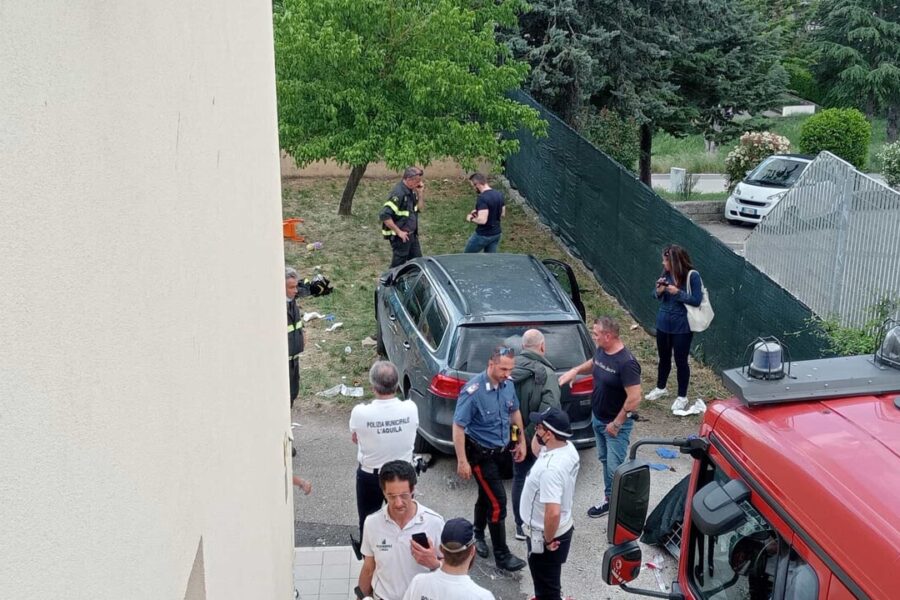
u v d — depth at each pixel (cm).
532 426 661
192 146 246
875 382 352
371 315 1138
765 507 305
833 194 1093
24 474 122
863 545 254
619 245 1209
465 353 751
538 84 1631
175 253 217
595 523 718
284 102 1294
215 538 274
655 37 1688
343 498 748
